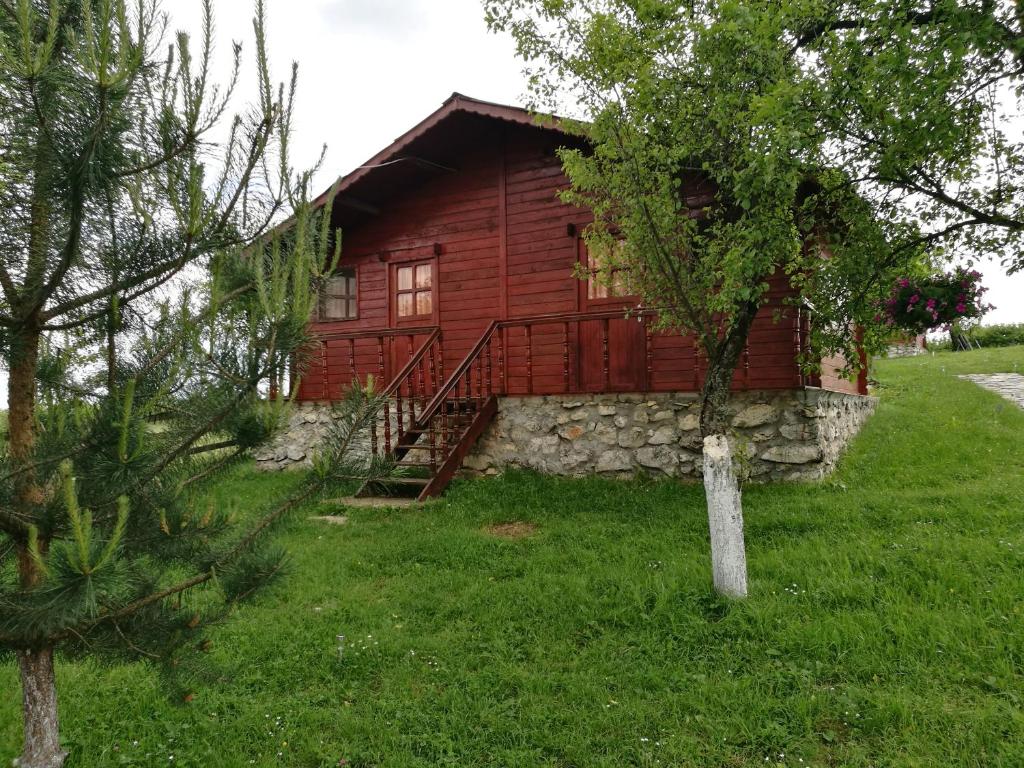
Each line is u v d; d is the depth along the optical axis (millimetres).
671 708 3512
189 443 2412
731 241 5113
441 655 4195
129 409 2086
